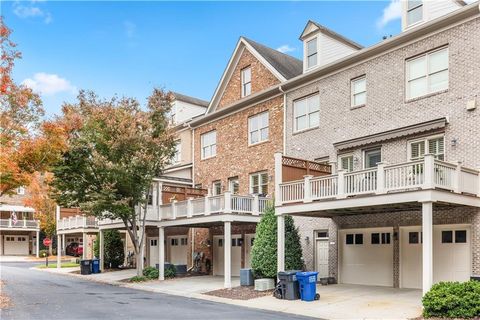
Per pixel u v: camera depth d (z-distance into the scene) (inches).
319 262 873.5
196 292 793.6
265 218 812.6
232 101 1125.1
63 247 2142.0
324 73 881.5
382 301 619.5
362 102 819.4
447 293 518.3
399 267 738.8
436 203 600.7
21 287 885.8
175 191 1091.3
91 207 927.0
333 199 677.9
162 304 655.8
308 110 920.9
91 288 879.7
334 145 845.2
